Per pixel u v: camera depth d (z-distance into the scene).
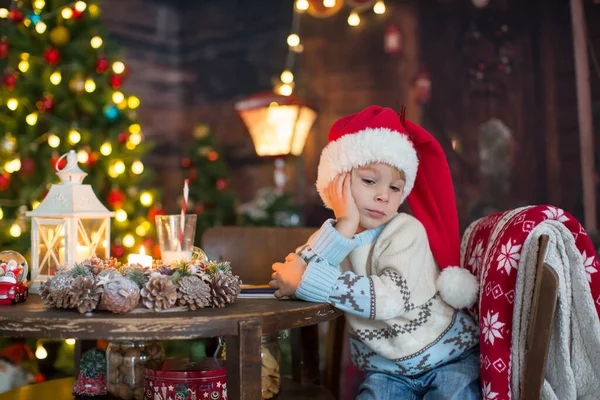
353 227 1.40
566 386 1.31
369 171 1.43
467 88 3.05
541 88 2.83
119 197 2.61
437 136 3.13
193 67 4.27
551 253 1.30
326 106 3.54
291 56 3.74
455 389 1.37
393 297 1.34
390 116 1.48
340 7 3.50
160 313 1.08
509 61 2.93
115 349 1.51
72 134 2.55
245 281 1.91
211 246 1.98
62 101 2.67
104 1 3.94
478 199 2.99
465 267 1.62
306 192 3.59
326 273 1.31
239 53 4.04
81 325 1.02
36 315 1.05
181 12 4.34
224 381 1.35
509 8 2.93
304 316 1.19
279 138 2.67
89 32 2.75
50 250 1.38
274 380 1.57
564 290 1.29
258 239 1.93
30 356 2.51
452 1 3.11
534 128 2.85
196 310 1.13
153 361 1.48
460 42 3.08
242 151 3.98
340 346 1.91
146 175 2.85
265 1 3.92
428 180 1.56
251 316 1.08
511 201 2.90
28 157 2.59
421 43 3.21
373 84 3.37
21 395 1.53
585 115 2.72
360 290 1.31
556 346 1.31
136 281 1.13
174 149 4.29
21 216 2.51
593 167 2.69
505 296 1.31
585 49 2.73
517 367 1.30
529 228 1.31
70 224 1.36
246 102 2.72
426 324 1.44
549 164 2.80
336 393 1.90
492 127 2.96
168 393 1.31
